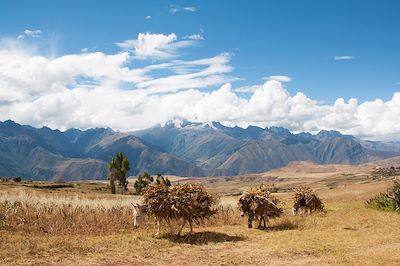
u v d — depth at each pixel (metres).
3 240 20.27
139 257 18.25
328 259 18.23
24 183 117.31
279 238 23.23
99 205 32.34
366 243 21.84
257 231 26.08
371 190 68.38
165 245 20.80
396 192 39.31
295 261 18.08
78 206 31.91
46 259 17.05
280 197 60.59
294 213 34.75
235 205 35.94
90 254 18.17
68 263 16.66
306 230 26.27
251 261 18.00
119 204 33.09
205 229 27.06
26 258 17.05
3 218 27.19
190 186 23.94
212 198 24.33
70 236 23.28
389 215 33.19
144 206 23.73
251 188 28.52
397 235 24.28
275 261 18.06
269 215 27.75
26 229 25.12
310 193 34.59
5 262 16.33
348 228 26.95
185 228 27.72
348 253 19.52
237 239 23.08
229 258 18.44
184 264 17.28
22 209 29.95
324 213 34.09
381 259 18.19
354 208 39.62
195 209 23.28
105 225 27.48
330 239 22.83
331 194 66.12
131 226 27.52
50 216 29.25
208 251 19.91
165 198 23.03
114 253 18.58
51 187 115.38
